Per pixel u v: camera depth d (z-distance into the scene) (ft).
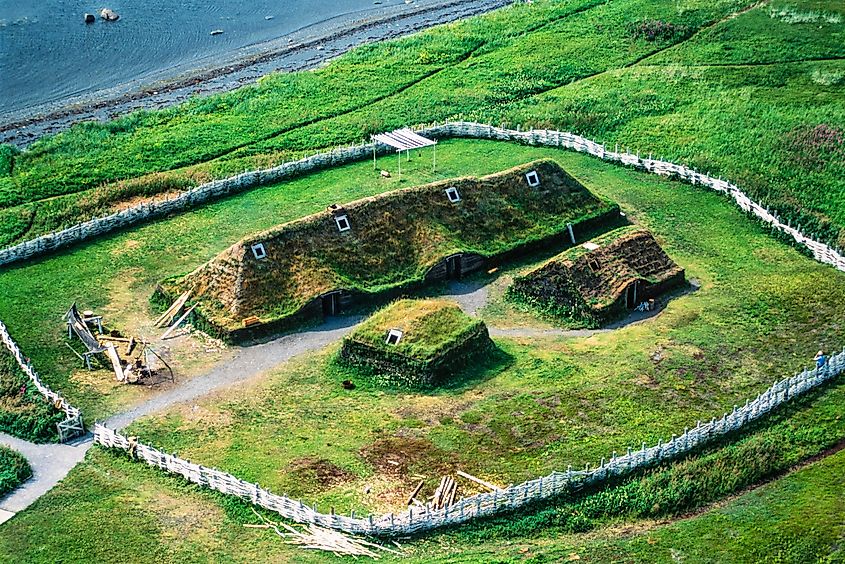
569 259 221.66
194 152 307.99
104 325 216.13
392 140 284.41
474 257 236.43
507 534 157.58
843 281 232.94
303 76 369.91
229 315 212.23
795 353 206.28
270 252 218.79
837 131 302.04
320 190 278.67
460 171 290.15
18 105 361.10
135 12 457.27
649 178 286.05
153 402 192.03
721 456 172.86
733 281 234.38
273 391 195.00
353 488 167.63
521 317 221.66
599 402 189.98
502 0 485.15
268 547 153.99
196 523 159.74
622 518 161.38
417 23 455.22
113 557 152.25
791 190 276.00
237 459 175.63
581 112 326.85
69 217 266.57
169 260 243.81
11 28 430.61
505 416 185.88
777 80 343.46
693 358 204.13
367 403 190.80
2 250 240.94
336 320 219.41
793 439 179.01
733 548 153.28
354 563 150.10
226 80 385.50
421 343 196.44
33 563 151.43
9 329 215.10
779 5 404.57
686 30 390.42
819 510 161.17
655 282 225.35
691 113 323.78
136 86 379.76
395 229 232.32
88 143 315.37
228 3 476.13
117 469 173.47
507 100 342.44
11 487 168.66
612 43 386.93
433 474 170.81
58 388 195.93
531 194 251.19
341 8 479.00
